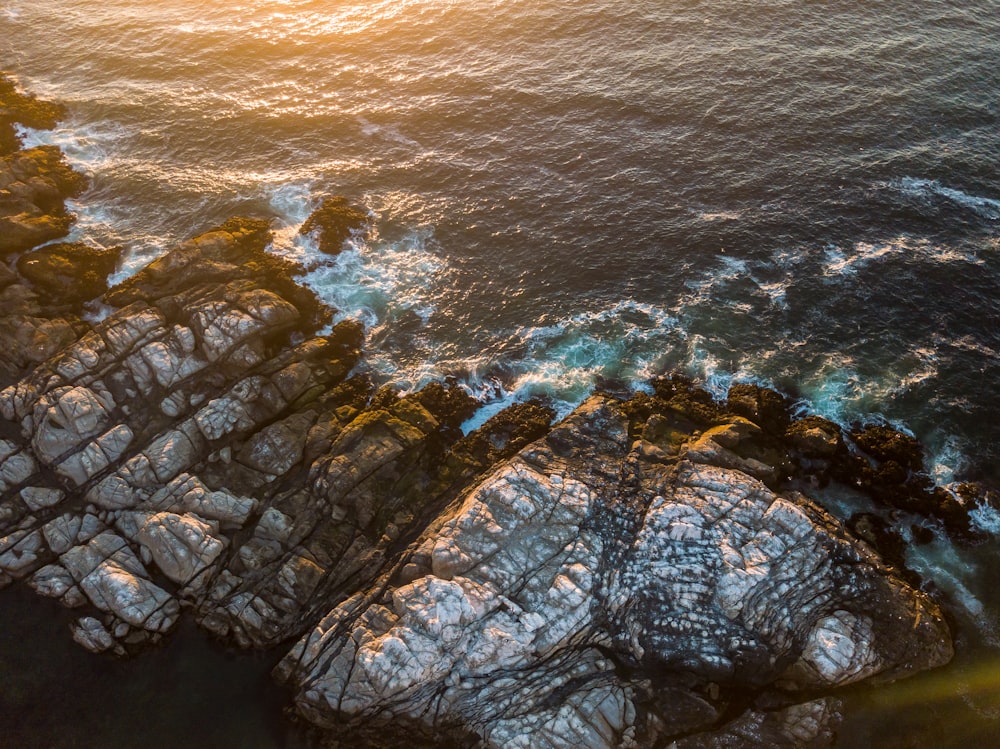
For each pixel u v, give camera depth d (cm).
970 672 3456
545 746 3256
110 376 4403
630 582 3559
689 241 5319
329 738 3400
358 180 5891
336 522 3938
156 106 6594
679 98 6362
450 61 6944
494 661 3400
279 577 3747
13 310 4784
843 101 6225
